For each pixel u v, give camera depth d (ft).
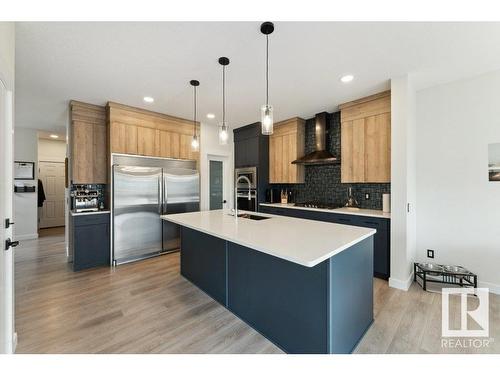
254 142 16.02
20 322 6.72
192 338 6.12
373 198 12.12
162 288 9.05
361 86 9.73
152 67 8.14
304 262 4.14
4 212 5.13
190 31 6.21
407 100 8.71
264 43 6.74
